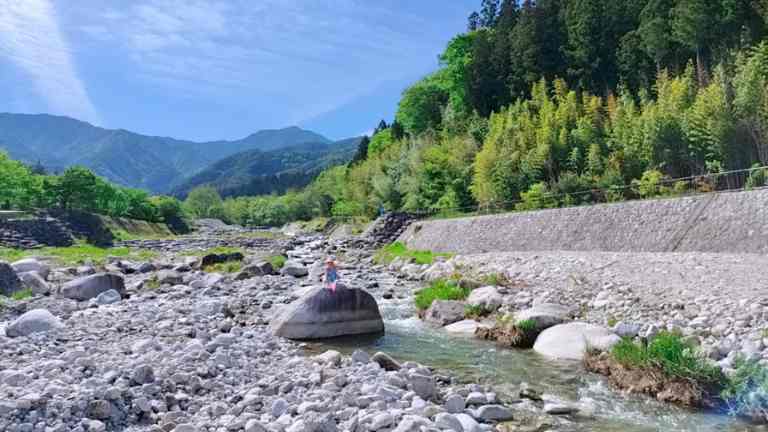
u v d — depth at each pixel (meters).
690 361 8.76
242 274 28.19
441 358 11.69
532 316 13.29
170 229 102.06
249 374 9.66
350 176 94.81
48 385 7.52
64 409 6.76
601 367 10.13
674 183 32.66
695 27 46.69
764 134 31.59
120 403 7.25
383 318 17.11
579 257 23.02
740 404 7.86
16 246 47.66
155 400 7.66
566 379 9.84
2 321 15.66
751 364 8.47
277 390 8.70
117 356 10.14
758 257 17.12
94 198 76.31
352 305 14.55
